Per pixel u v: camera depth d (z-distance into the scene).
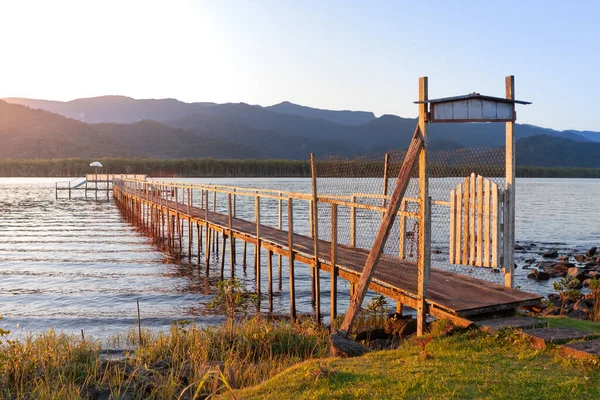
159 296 15.66
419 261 7.50
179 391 6.70
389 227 7.66
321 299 15.10
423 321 7.43
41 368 7.58
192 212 24.53
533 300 7.37
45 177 136.25
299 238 14.83
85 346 8.76
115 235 31.58
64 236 30.92
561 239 28.45
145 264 21.61
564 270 18.73
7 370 7.26
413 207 15.38
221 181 100.88
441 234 24.83
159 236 29.34
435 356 6.08
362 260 10.53
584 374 5.13
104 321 12.78
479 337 6.48
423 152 7.34
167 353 8.37
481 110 7.74
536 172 137.62
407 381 5.31
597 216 41.09
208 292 16.22
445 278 8.98
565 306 11.74
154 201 31.31
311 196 11.20
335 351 7.18
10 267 20.69
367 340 8.38
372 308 10.49
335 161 16.67
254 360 8.16
